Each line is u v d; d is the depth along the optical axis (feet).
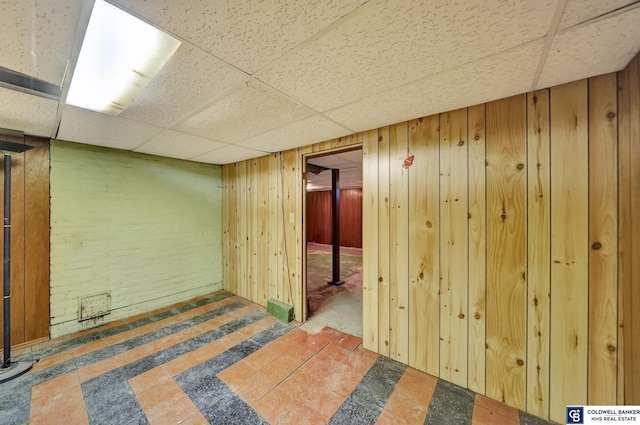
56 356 6.97
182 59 3.76
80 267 8.52
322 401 5.36
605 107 4.31
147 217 10.17
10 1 2.68
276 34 3.23
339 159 11.61
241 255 11.79
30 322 7.57
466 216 5.70
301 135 7.64
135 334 8.26
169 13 2.86
